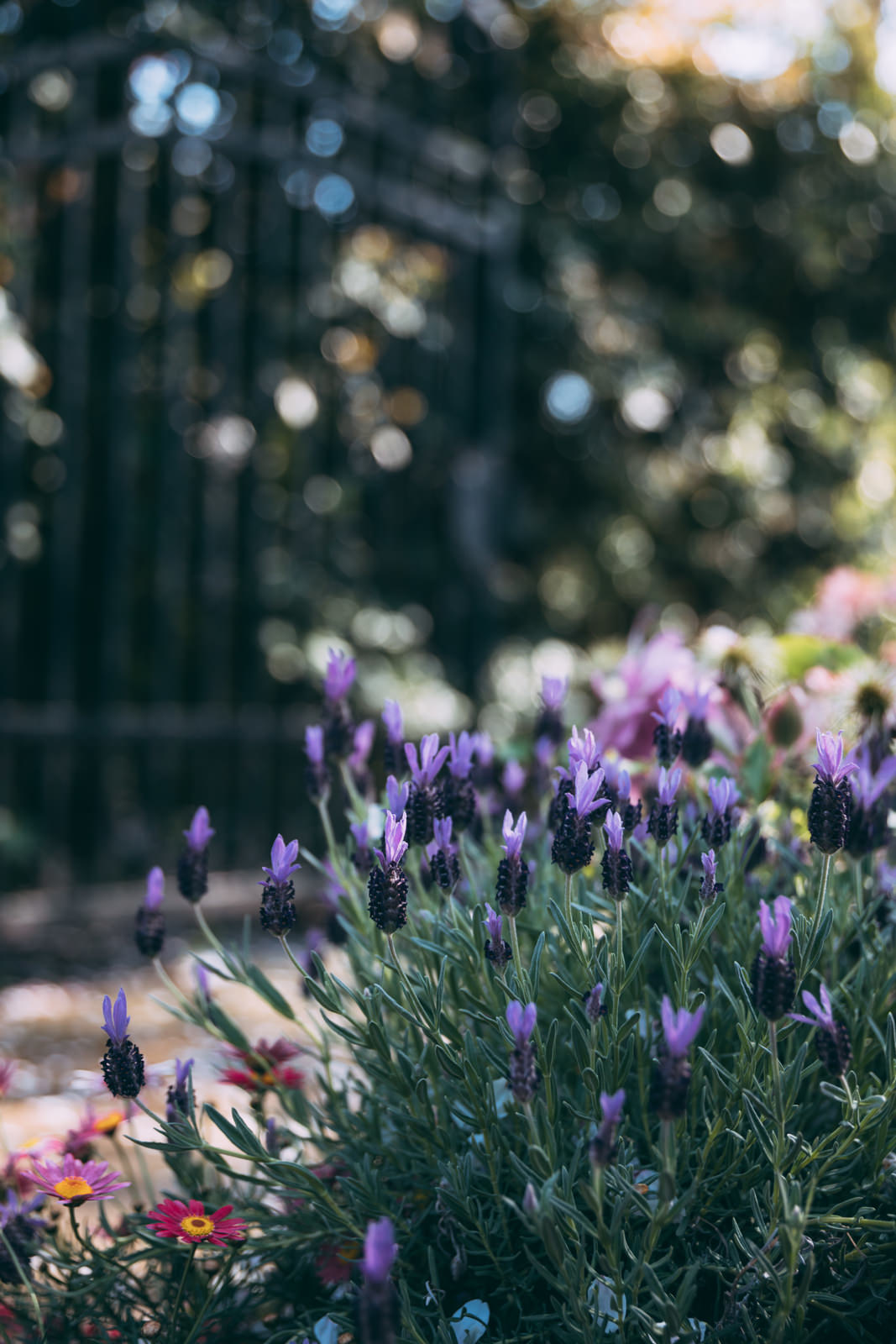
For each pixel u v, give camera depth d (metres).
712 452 5.12
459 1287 0.99
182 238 4.33
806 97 5.21
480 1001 0.98
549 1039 0.90
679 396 5.09
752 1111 0.86
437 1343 0.90
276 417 4.32
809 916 0.99
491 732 4.32
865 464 5.28
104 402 4.39
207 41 4.12
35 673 4.44
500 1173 0.97
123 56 3.77
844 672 1.37
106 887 4.12
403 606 4.51
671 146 5.11
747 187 5.23
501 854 1.24
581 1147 0.88
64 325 3.82
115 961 3.38
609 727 1.30
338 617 4.32
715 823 0.96
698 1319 0.95
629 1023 0.90
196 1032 2.57
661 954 0.98
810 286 5.34
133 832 4.45
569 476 5.07
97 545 4.46
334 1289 1.09
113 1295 1.09
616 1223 0.80
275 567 4.32
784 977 0.79
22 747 4.37
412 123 4.29
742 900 1.07
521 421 5.03
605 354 4.98
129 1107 1.20
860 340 5.45
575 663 4.32
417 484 4.56
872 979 1.00
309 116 4.10
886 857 1.23
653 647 1.32
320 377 4.40
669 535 5.14
